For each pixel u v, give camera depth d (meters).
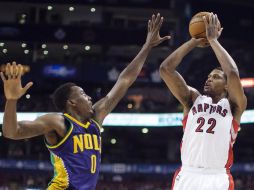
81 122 5.85
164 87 35.38
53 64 35.53
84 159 5.71
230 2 39.50
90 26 36.72
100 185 30.91
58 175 5.69
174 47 36.12
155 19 6.74
